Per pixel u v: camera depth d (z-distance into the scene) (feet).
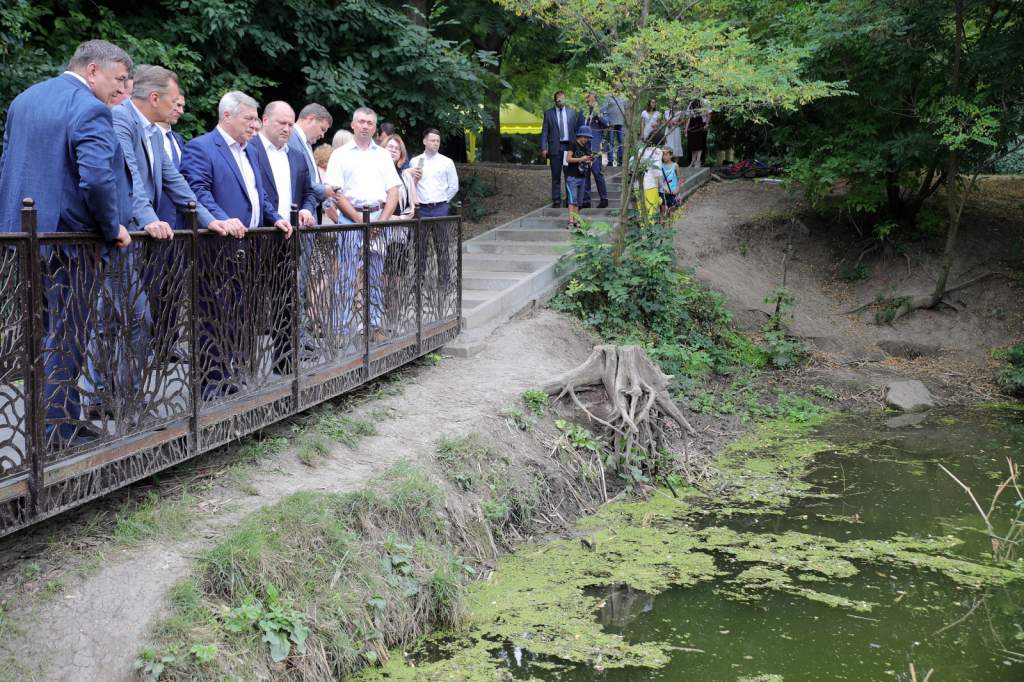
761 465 30.91
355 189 27.96
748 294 49.03
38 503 13.20
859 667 16.74
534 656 16.71
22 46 31.71
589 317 38.42
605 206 51.24
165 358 15.98
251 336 18.83
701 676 16.24
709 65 34.73
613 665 16.53
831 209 55.42
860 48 46.26
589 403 28.53
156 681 12.91
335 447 21.22
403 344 26.96
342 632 15.67
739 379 40.70
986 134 43.39
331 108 44.34
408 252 27.25
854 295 51.16
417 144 49.60
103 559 14.46
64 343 13.73
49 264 13.26
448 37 62.23
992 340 46.37
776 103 36.60
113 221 14.16
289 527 16.51
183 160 19.61
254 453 19.56
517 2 38.60
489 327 34.19
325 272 21.93
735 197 59.36
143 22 37.17
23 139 14.48
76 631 13.14
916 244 52.06
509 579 20.11
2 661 12.39
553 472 24.91
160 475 17.90
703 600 19.61
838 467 30.81
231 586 14.85
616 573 20.83
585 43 41.47
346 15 42.52
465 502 21.17
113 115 16.08
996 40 44.96
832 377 42.24
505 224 50.34
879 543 23.45
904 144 46.80
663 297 40.34
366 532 17.94
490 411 25.54
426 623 17.57
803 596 20.01
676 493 27.32
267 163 21.84
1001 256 50.57
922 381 42.52
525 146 101.14
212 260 17.38
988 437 35.14
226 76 38.29
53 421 13.47
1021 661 17.08
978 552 23.03
